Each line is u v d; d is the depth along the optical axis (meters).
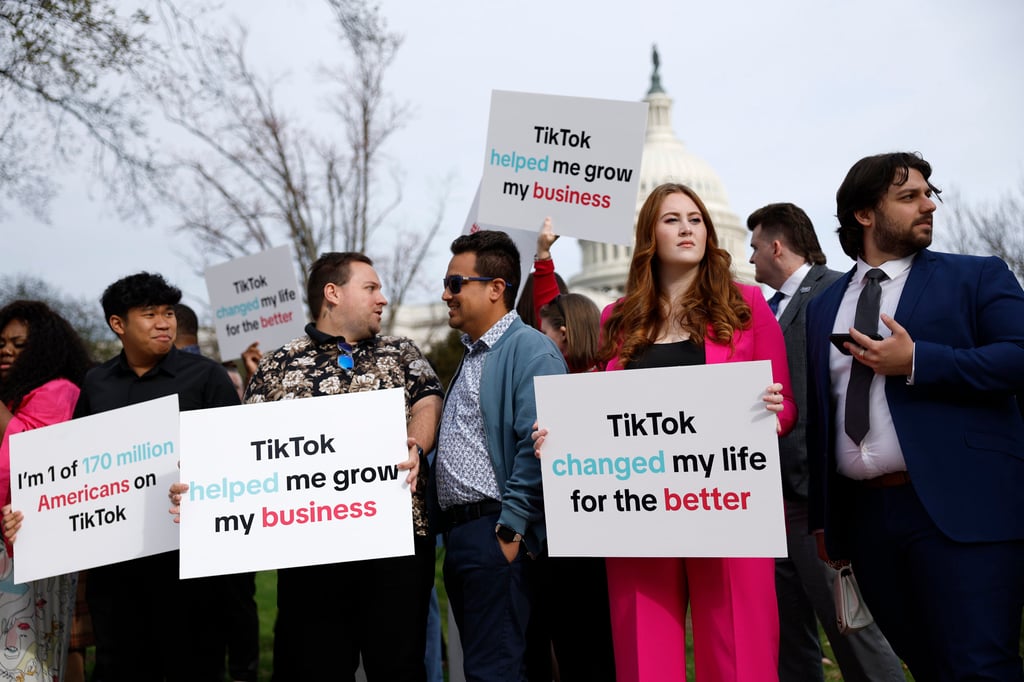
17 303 4.79
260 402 3.83
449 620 4.97
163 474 4.03
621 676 3.47
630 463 3.36
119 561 4.03
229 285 7.28
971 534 3.19
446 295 4.02
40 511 4.16
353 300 3.99
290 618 3.77
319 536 3.54
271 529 3.55
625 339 3.74
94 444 4.13
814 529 3.77
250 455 3.59
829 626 4.52
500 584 3.60
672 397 3.33
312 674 3.68
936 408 3.31
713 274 3.69
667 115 79.56
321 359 3.93
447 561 3.79
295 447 3.59
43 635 4.49
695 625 3.46
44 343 4.71
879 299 3.49
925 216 3.47
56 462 4.17
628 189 4.97
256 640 5.32
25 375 4.64
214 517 3.55
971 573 3.19
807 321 3.84
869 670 4.38
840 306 3.67
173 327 4.64
